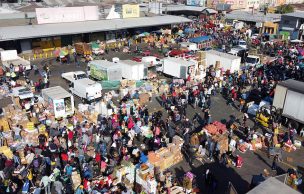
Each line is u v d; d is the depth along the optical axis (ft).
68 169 54.95
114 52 157.28
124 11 191.31
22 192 52.11
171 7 262.67
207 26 217.15
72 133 66.59
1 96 92.38
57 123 74.64
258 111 85.10
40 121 76.02
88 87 90.07
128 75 111.75
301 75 116.88
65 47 159.94
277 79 113.60
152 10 232.73
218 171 62.54
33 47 152.66
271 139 71.20
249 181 59.67
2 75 113.09
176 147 63.57
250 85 109.29
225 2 328.29
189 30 202.28
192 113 89.25
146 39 182.09
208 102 91.56
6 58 125.70
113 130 70.74
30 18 174.70
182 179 57.82
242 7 338.75
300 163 66.23
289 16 202.59
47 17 162.40
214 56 126.31
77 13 171.53
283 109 81.10
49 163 57.82
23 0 281.33
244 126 79.66
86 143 65.31
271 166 64.64
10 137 66.59
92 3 276.41
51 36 147.54
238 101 99.66
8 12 196.85
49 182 52.06
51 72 123.34
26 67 121.19
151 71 124.16
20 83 101.55
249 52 154.20
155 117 79.30
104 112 81.20
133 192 52.85
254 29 222.07
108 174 57.41
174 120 82.12
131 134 69.21
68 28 157.28
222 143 66.95
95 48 151.02
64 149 63.26
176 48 162.40
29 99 86.33
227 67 122.21
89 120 77.46
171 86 103.60
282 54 153.89
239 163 63.62
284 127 81.41
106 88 104.17
